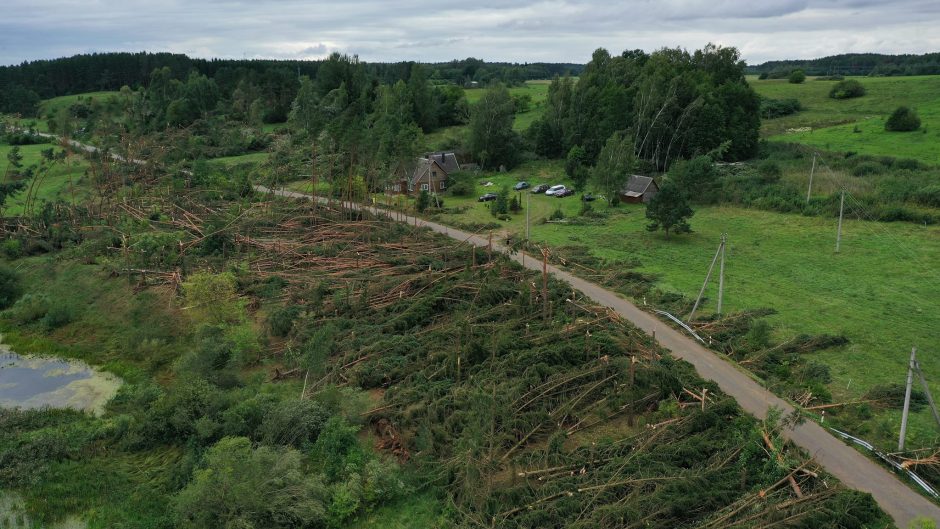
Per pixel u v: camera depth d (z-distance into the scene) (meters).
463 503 25.53
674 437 28.45
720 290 42.28
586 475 26.27
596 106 98.38
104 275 52.72
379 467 27.17
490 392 32.53
